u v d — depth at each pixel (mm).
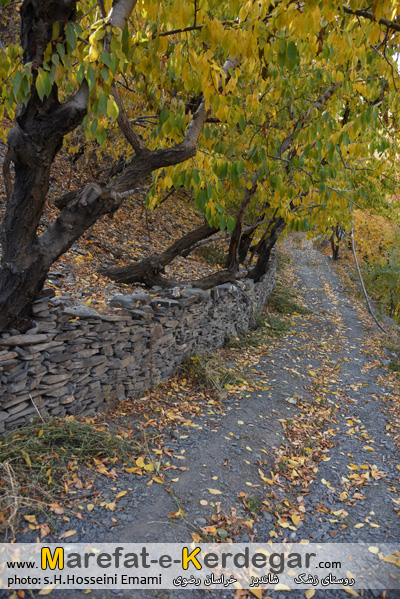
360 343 9453
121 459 3330
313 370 7008
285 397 5500
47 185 2818
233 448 3904
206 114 3502
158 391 4918
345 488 3652
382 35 3105
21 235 2920
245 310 8820
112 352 4168
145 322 4684
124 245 8086
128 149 6641
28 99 2436
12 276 2982
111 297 4922
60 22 2383
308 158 4672
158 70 3076
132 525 2672
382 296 13844
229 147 4238
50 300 3477
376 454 4391
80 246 6773
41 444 3057
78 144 7945
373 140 4695
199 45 3902
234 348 7387
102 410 4109
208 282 6750
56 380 3445
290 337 8992
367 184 7438
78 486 2873
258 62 4086
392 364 7852
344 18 3371
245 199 6527
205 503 3029
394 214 13602
